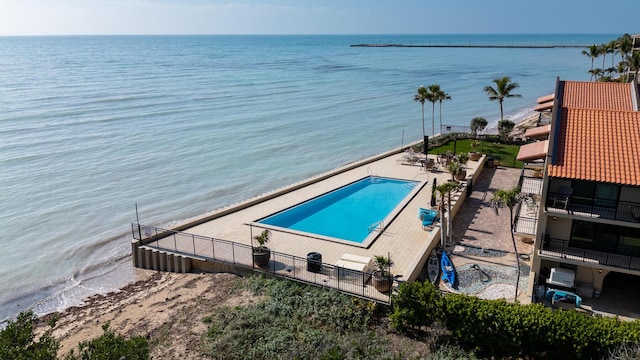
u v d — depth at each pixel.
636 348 17.44
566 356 19.08
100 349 13.37
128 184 48.59
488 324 19.98
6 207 41.88
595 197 24.23
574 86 39.72
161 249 30.34
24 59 199.25
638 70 74.75
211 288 26.61
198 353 20.33
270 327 21.80
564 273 24.20
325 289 24.75
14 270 31.69
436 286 25.70
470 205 38.19
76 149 59.75
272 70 169.75
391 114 89.06
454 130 72.56
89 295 28.33
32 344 13.57
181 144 64.00
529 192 28.66
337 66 191.62
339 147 64.56
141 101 94.62
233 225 33.81
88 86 112.44
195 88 115.69
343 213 37.00
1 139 62.72
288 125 77.56
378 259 24.48
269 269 27.14
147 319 23.83
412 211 35.78
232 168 54.66
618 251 24.42
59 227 38.34
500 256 29.22
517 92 121.12
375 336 21.08
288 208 37.16
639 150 24.06
